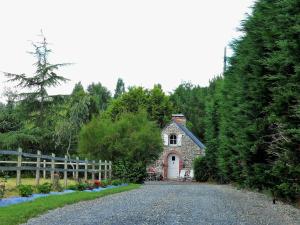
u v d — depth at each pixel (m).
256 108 19.19
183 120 55.88
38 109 38.47
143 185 30.72
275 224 10.36
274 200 16.56
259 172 19.06
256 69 18.73
